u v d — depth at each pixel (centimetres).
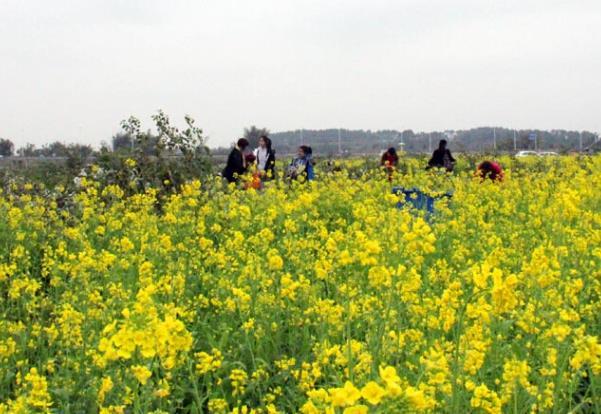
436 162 2277
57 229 1150
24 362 583
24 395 473
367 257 510
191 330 669
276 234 1177
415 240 575
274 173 1873
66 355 596
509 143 5031
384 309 576
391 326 559
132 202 1327
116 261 802
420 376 427
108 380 477
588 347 433
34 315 700
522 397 461
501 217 1208
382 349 509
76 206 1337
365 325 618
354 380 466
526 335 546
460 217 1152
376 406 287
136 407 418
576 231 881
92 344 584
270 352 632
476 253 921
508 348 521
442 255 948
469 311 496
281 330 645
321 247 965
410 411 279
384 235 645
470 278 578
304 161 1859
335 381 485
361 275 649
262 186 1817
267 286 702
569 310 529
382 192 1577
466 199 1360
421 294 702
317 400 336
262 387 568
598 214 1020
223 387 571
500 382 493
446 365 457
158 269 875
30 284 732
